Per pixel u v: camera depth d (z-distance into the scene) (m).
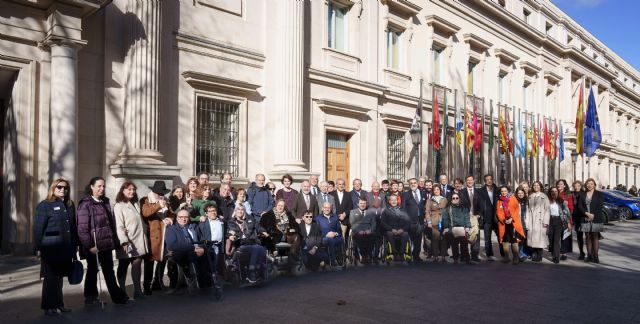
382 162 17.20
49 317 6.00
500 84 25.45
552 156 26.27
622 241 15.14
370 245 10.38
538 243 10.88
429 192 12.62
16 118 9.13
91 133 9.73
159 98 10.55
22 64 9.09
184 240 7.31
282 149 13.23
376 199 11.59
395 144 18.31
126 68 10.09
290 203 10.77
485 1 22.72
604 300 7.22
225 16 12.33
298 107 13.39
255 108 13.01
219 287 7.09
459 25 21.69
